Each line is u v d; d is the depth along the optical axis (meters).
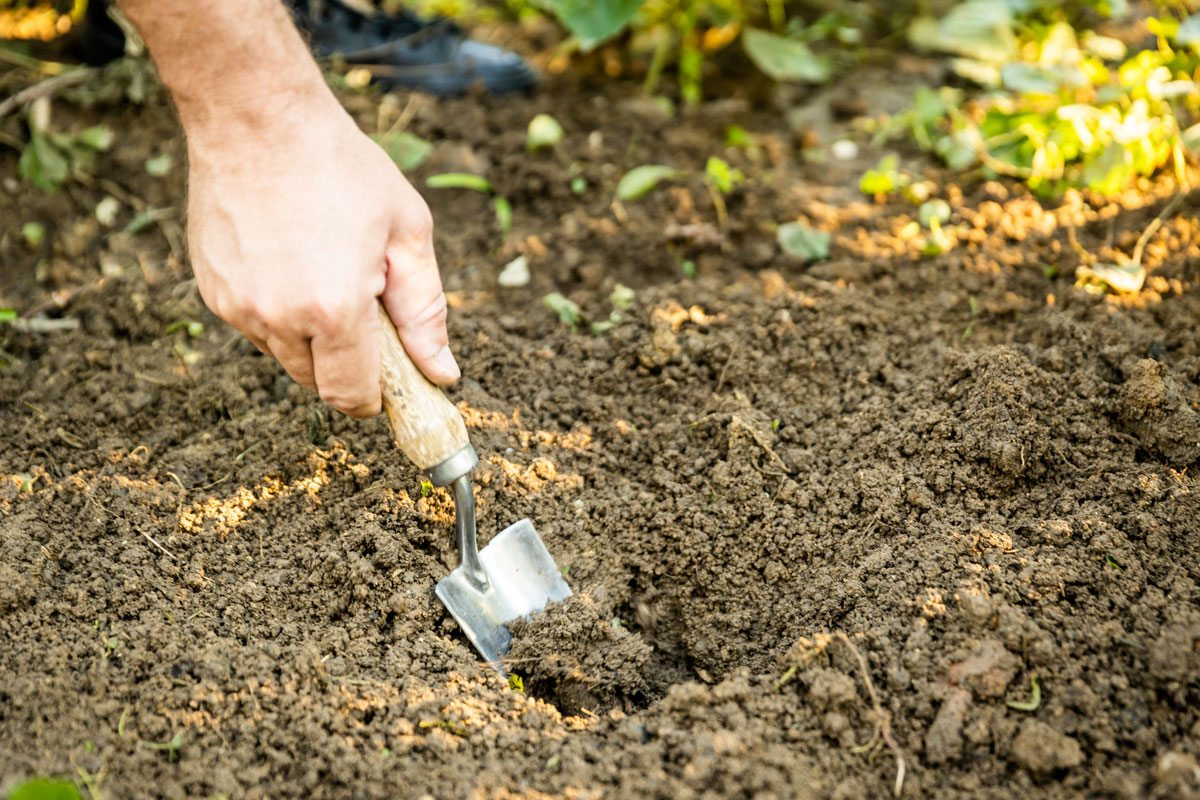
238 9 0.84
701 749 0.86
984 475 0.96
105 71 1.25
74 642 0.89
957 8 1.33
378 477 0.98
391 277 0.88
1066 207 1.15
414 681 0.90
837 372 1.05
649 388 1.05
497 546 0.95
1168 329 1.05
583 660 0.94
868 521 0.96
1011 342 1.05
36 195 1.20
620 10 1.25
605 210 1.20
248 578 0.94
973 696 0.87
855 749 0.87
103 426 1.03
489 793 0.85
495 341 1.08
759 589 0.96
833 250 1.15
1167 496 0.94
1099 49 1.32
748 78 1.37
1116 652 0.88
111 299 1.10
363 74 1.30
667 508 0.99
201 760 0.85
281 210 0.85
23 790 0.81
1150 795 0.83
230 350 1.08
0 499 0.96
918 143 1.27
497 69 1.30
